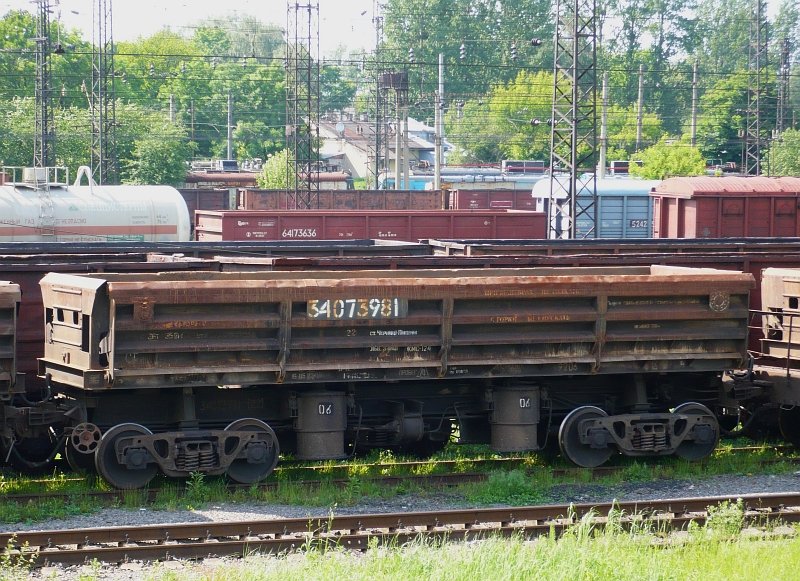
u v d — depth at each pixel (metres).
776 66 118.12
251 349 13.11
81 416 13.09
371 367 13.60
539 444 15.27
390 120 84.62
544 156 101.25
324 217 36.47
